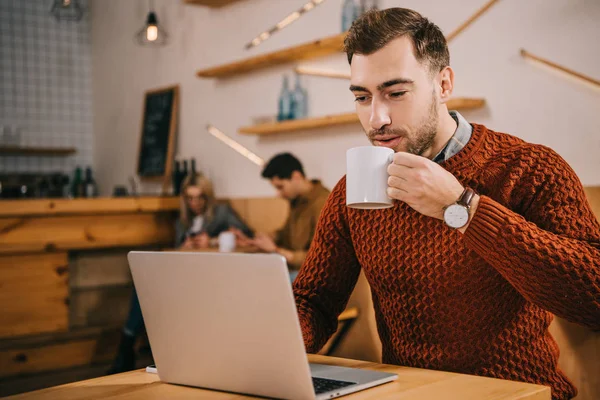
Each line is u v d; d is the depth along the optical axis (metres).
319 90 3.45
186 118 4.50
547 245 1.13
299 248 3.36
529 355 1.34
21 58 5.21
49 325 3.51
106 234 3.83
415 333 1.41
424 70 1.27
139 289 1.17
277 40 3.71
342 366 1.24
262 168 3.86
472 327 1.34
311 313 1.48
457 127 1.45
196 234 3.86
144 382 1.19
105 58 5.36
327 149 3.41
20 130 4.98
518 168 1.33
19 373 3.35
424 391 1.04
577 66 2.34
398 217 1.41
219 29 4.15
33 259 3.47
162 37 4.39
